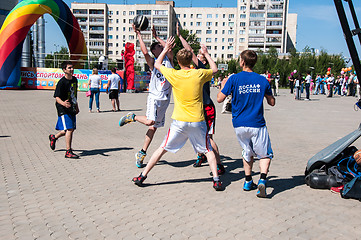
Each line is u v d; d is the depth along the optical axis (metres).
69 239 3.22
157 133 9.37
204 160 5.93
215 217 3.75
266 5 107.56
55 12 26.84
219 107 17.81
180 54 4.46
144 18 5.35
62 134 6.70
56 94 6.14
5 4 32.59
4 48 25.03
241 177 5.31
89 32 116.88
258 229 3.46
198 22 116.31
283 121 12.37
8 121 11.05
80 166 5.83
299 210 3.95
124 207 4.02
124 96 24.12
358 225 3.57
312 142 8.39
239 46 112.81
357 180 4.29
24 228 3.44
